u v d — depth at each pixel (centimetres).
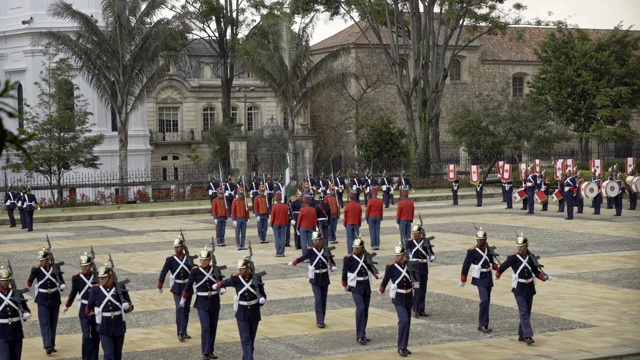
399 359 1630
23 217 4141
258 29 6234
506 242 3197
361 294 1769
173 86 8319
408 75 6159
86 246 3362
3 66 6538
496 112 6016
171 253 3108
